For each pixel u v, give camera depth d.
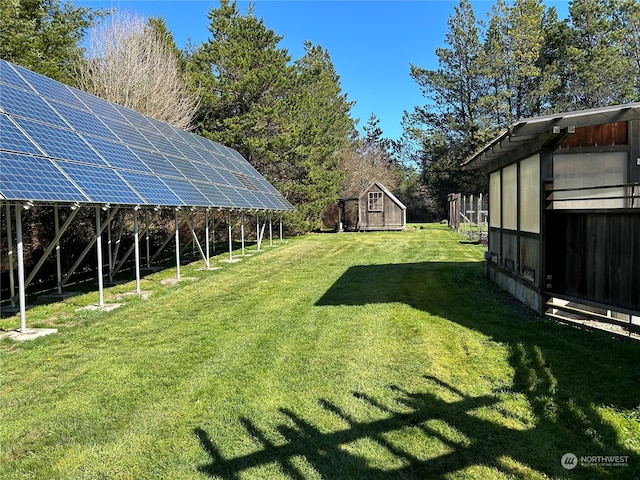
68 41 15.70
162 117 17.61
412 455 2.43
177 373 3.76
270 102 20.34
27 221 8.73
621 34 25.42
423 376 3.54
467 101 30.17
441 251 13.15
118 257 11.27
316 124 24.56
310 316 5.64
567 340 4.23
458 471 2.28
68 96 8.24
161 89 18.02
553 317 5.02
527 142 5.67
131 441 2.66
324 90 28.53
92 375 3.76
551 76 27.44
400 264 10.45
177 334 5.00
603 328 4.54
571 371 3.47
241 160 16.84
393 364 3.83
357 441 2.59
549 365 3.62
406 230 23.92
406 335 4.66
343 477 2.26
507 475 2.23
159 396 3.30
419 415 2.89
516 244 6.38
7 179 4.76
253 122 18.88
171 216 13.88
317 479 2.25
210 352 4.31
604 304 4.39
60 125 6.96
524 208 5.97
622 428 2.59
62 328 5.30
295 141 20.27
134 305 6.58
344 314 5.67
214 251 14.35
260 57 19.52
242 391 3.35
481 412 2.90
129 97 16.81
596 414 2.77
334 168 26.48
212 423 2.86
